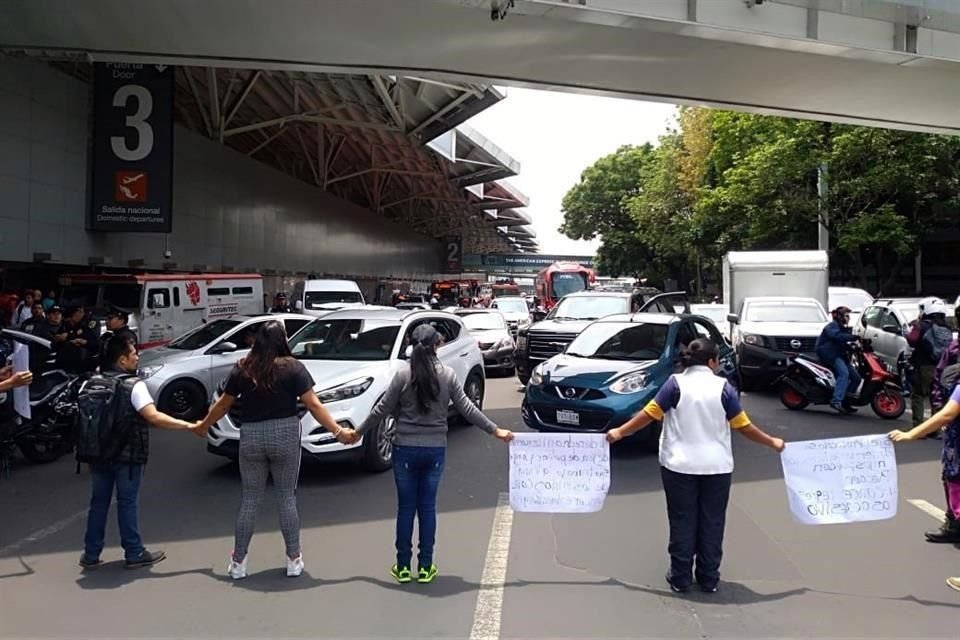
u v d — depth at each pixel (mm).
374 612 4324
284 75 28047
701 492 4605
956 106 15484
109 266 19891
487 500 6805
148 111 18000
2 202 16375
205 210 25969
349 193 57062
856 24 12055
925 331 9742
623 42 12141
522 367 14359
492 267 113000
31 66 17109
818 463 4812
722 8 11352
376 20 11664
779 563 5160
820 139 25188
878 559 5242
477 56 13164
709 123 35406
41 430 8328
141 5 11539
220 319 12609
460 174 48906
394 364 8250
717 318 19859
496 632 4066
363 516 6309
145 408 5035
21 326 11789
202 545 5590
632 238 55406
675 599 4531
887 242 25594
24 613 4332
